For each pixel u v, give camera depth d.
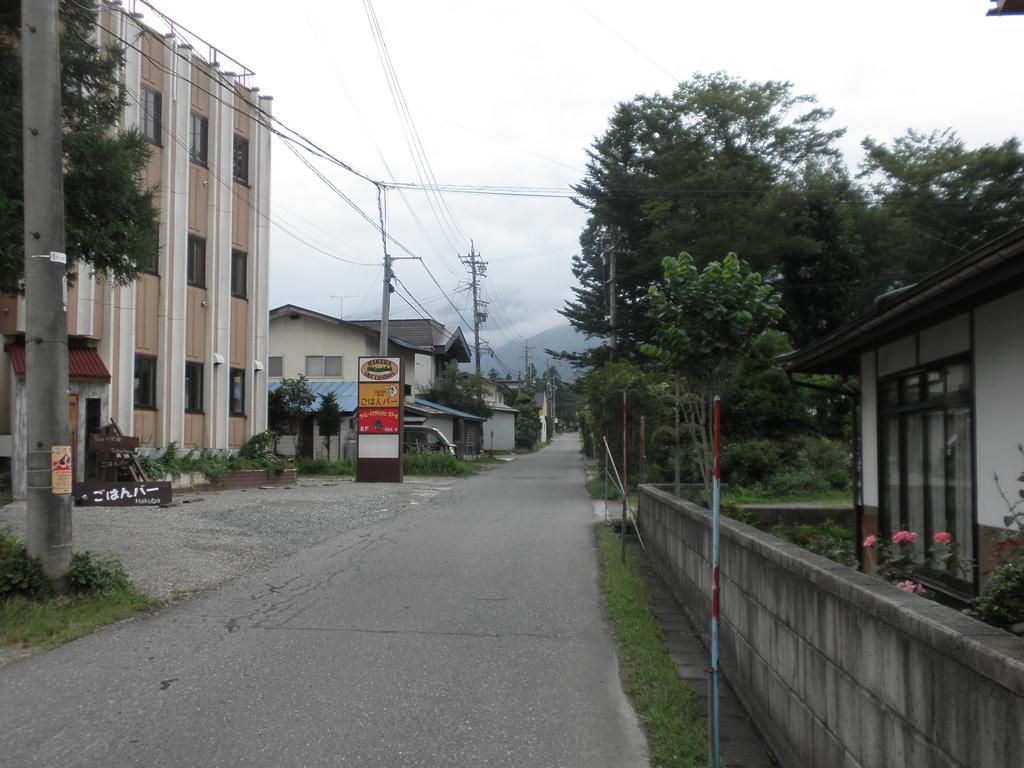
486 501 19.95
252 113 24.62
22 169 9.59
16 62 9.86
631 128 28.66
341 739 4.82
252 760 4.51
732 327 9.61
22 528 12.13
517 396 74.56
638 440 21.53
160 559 10.32
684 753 4.67
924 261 29.09
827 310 29.23
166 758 4.52
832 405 23.06
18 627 6.92
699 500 13.34
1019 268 5.11
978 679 2.45
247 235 24.64
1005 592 4.23
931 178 27.94
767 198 26.66
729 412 21.48
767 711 4.83
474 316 51.97
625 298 32.34
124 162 10.30
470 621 7.68
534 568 10.50
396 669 6.17
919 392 7.89
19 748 4.63
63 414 8.03
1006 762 2.30
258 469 23.02
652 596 9.09
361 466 25.77
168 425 20.91
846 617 3.53
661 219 27.89
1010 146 27.31
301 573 9.96
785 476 19.48
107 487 15.92
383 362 25.91
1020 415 5.99
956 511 7.11
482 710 5.35
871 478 9.11
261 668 6.14
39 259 7.96
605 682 5.95
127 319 19.38
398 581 9.54
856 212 28.92
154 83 20.59
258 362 24.92
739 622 5.64
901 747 2.96
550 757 4.63
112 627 7.29
